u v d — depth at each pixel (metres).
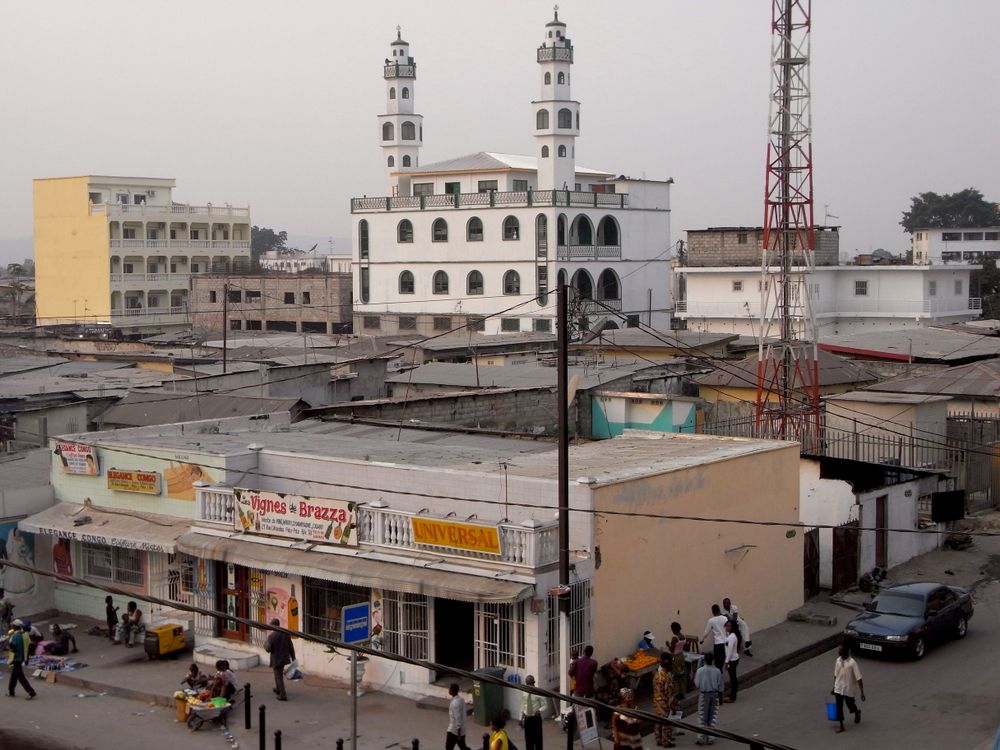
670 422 42.97
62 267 111.56
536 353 63.19
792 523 25.81
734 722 21.20
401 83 104.56
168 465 27.39
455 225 98.69
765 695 22.69
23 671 24.05
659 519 23.52
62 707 22.81
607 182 105.06
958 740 20.00
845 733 20.44
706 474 24.89
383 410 38.12
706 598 24.86
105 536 27.06
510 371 49.88
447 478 24.09
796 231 43.44
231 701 22.03
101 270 108.75
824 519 29.81
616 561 22.42
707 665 21.00
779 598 27.23
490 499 23.38
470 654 22.67
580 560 21.66
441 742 20.36
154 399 41.91
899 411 39.62
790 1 42.72
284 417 34.47
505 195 95.50
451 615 22.83
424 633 22.70
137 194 115.44
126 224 110.06
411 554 22.69
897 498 31.81
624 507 22.58
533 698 19.61
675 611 23.97
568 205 94.44
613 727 19.27
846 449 40.19
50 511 28.91
